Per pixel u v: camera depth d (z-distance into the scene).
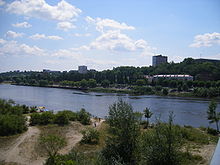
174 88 168.75
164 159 18.11
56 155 28.02
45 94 146.25
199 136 36.47
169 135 18.67
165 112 78.12
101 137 38.59
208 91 131.00
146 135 21.55
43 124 48.69
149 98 128.75
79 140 38.00
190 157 22.66
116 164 17.83
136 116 23.98
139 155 21.12
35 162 28.17
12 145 34.19
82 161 18.91
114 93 161.50
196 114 74.50
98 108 89.38
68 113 56.16
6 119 41.00
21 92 156.75
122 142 22.55
